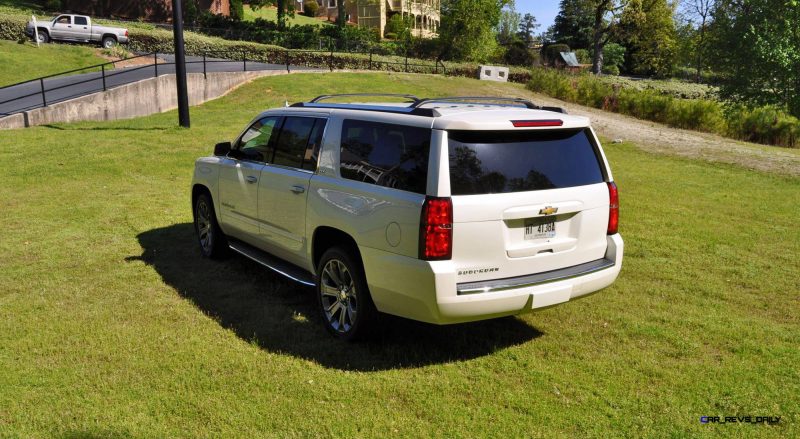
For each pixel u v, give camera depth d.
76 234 7.95
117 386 4.10
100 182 11.02
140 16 48.34
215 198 6.70
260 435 3.58
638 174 13.00
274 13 69.31
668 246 7.74
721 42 28.97
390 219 4.29
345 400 3.99
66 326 5.05
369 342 4.86
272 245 5.84
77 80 24.50
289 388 4.12
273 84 27.14
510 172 4.27
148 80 21.34
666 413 3.86
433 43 51.50
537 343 4.90
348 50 47.41
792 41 26.19
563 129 4.57
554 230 4.48
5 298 5.71
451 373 4.38
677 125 23.44
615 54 71.56
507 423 3.74
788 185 11.98
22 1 46.34
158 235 8.01
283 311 5.52
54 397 3.95
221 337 4.92
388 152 4.48
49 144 14.20
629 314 5.52
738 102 26.73
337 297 4.96
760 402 3.98
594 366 4.49
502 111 4.52
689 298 5.96
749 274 6.66
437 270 4.01
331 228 4.92
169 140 15.05
